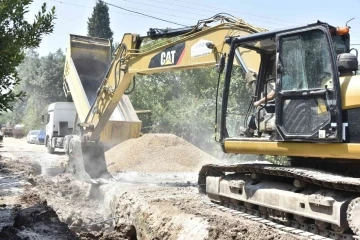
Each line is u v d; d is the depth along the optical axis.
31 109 64.75
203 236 7.98
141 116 30.78
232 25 10.43
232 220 8.41
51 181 15.32
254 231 7.63
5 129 58.59
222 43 10.59
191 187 12.88
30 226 7.75
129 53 13.06
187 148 18.83
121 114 22.67
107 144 21.17
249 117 9.20
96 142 14.78
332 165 7.85
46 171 18.34
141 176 15.76
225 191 9.33
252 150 8.32
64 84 20.05
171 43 11.86
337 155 7.10
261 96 9.12
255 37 8.45
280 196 7.86
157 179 15.08
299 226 7.73
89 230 10.70
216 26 10.75
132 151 18.58
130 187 12.70
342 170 7.73
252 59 9.61
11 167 18.27
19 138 54.66
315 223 7.29
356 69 7.19
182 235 8.47
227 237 7.64
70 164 16.47
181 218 8.93
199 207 9.73
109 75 13.99
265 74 9.15
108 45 20.50
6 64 5.30
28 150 31.11
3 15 5.34
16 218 8.02
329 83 7.21
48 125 29.02
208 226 8.19
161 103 32.03
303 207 7.41
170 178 15.41
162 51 12.12
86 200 13.29
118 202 11.69
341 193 7.06
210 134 27.19
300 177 7.57
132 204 10.95
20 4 5.38
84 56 19.91
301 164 8.25
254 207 8.81
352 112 7.01
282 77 7.84
